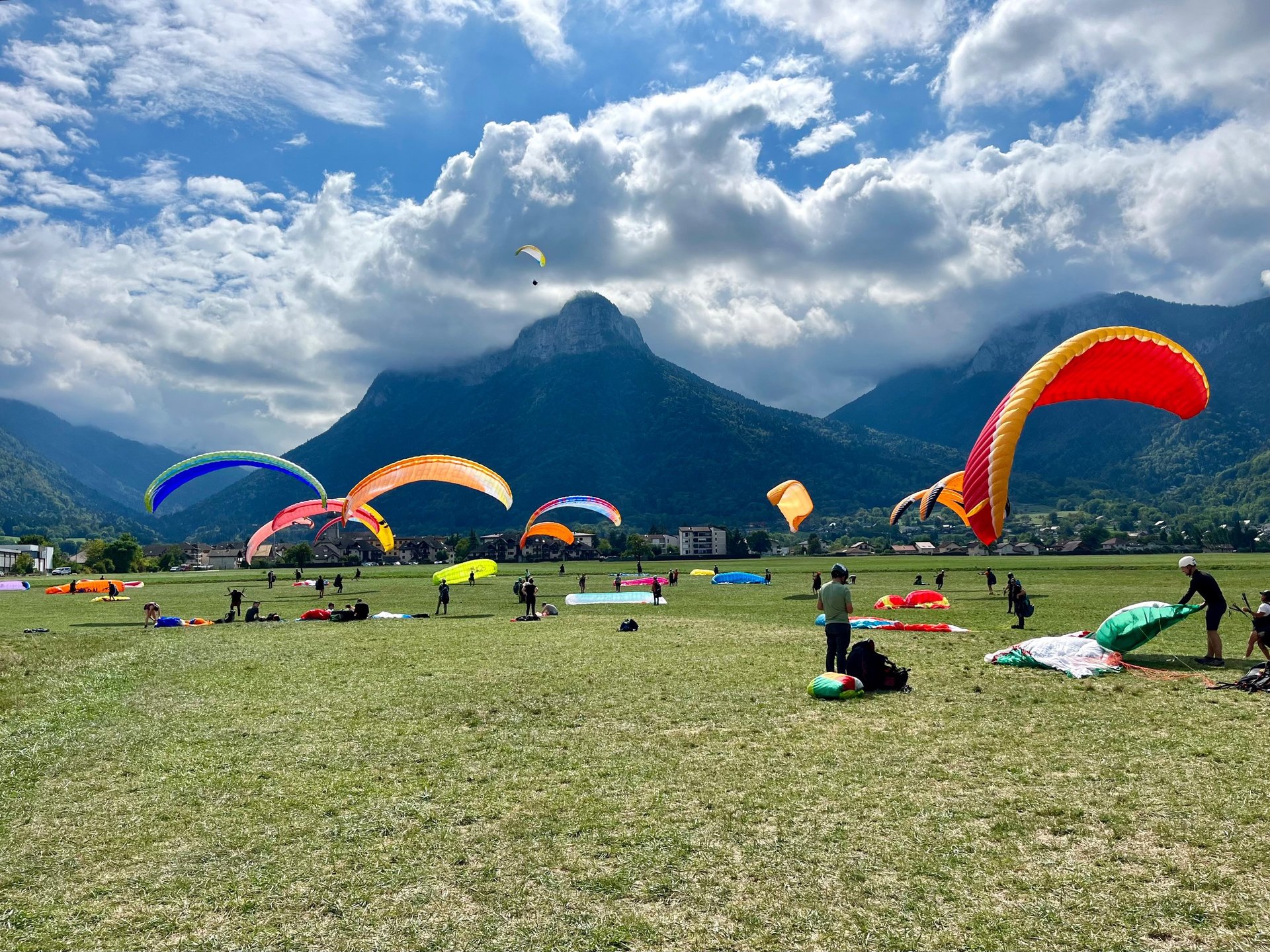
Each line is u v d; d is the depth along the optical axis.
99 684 18.67
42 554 156.38
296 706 15.70
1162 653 18.44
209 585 84.38
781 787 9.96
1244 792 9.09
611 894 7.35
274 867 8.18
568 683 17.14
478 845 8.55
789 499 63.34
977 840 8.20
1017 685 15.19
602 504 63.16
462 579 72.56
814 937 6.52
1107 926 6.52
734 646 22.25
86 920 7.20
